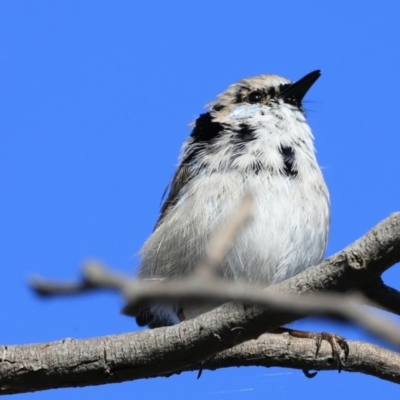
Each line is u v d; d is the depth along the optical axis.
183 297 4.16
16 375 9.12
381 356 10.84
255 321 8.32
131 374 9.08
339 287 7.92
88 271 3.84
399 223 7.68
